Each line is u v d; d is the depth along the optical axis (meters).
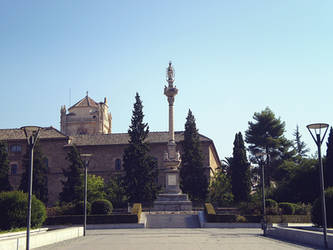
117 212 58.81
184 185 77.31
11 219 35.94
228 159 87.88
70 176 73.38
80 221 51.06
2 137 90.75
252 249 23.41
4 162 75.31
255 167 86.25
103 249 24.16
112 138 90.88
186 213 58.38
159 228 49.53
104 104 129.62
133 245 26.80
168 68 68.38
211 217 49.91
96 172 87.38
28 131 24.97
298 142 122.94
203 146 85.88
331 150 62.50
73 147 75.19
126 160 75.50
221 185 76.00
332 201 33.94
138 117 77.38
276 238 32.50
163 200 64.12
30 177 23.55
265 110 88.31
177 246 25.80
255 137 86.50
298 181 65.88
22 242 24.97
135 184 73.62
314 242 26.23
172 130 67.12
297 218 50.94
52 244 28.88
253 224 48.91
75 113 127.31
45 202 74.38
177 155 66.19
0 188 73.94
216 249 23.59
